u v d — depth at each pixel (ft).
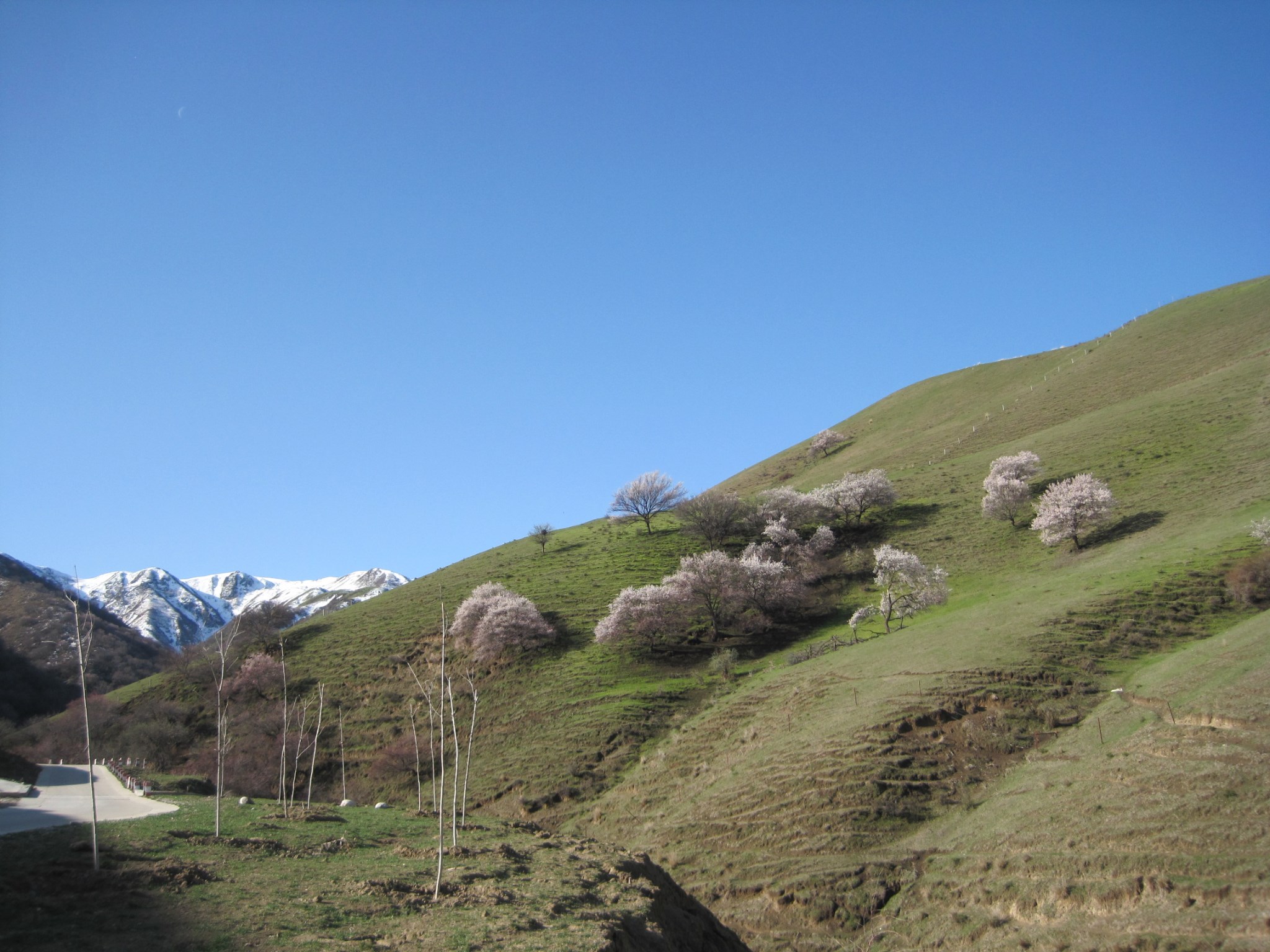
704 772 143.02
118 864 53.52
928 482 320.29
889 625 201.77
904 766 118.52
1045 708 125.70
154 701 246.68
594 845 78.48
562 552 328.29
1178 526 199.52
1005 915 83.92
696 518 299.38
